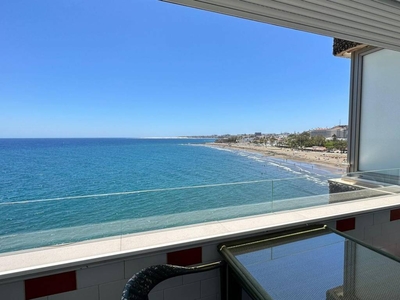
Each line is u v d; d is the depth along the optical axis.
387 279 0.97
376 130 3.37
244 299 1.14
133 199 1.18
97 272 0.98
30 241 1.01
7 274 0.86
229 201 1.38
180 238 1.15
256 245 1.19
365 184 1.86
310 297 0.86
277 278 0.95
